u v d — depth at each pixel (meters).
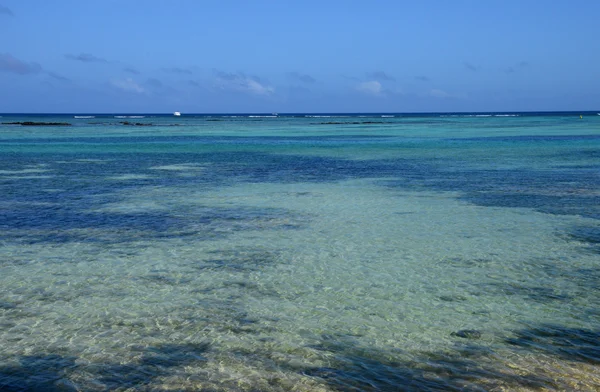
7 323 9.27
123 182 26.22
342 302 10.34
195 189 24.03
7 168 32.03
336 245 14.40
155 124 121.19
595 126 97.88
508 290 10.95
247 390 7.13
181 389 7.16
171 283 11.39
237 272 12.14
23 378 7.43
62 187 24.39
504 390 7.08
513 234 15.44
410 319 9.51
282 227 16.48
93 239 14.93
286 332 8.96
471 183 25.61
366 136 71.12
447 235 15.41
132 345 8.45
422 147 50.09
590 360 7.94
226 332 8.95
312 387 7.20
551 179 26.73
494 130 85.31
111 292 10.83
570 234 15.36
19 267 12.38
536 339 8.68
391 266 12.58
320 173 30.09
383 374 7.55
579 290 10.92
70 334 8.84
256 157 40.59
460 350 8.30
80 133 76.56
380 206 19.88
